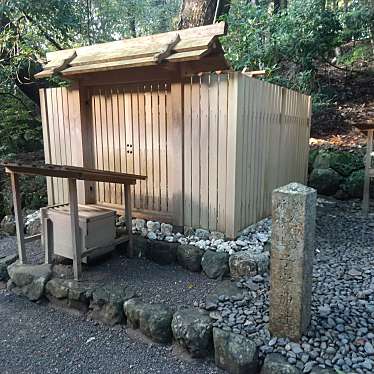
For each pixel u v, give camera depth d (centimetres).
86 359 220
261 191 374
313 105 683
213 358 214
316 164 582
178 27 655
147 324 233
